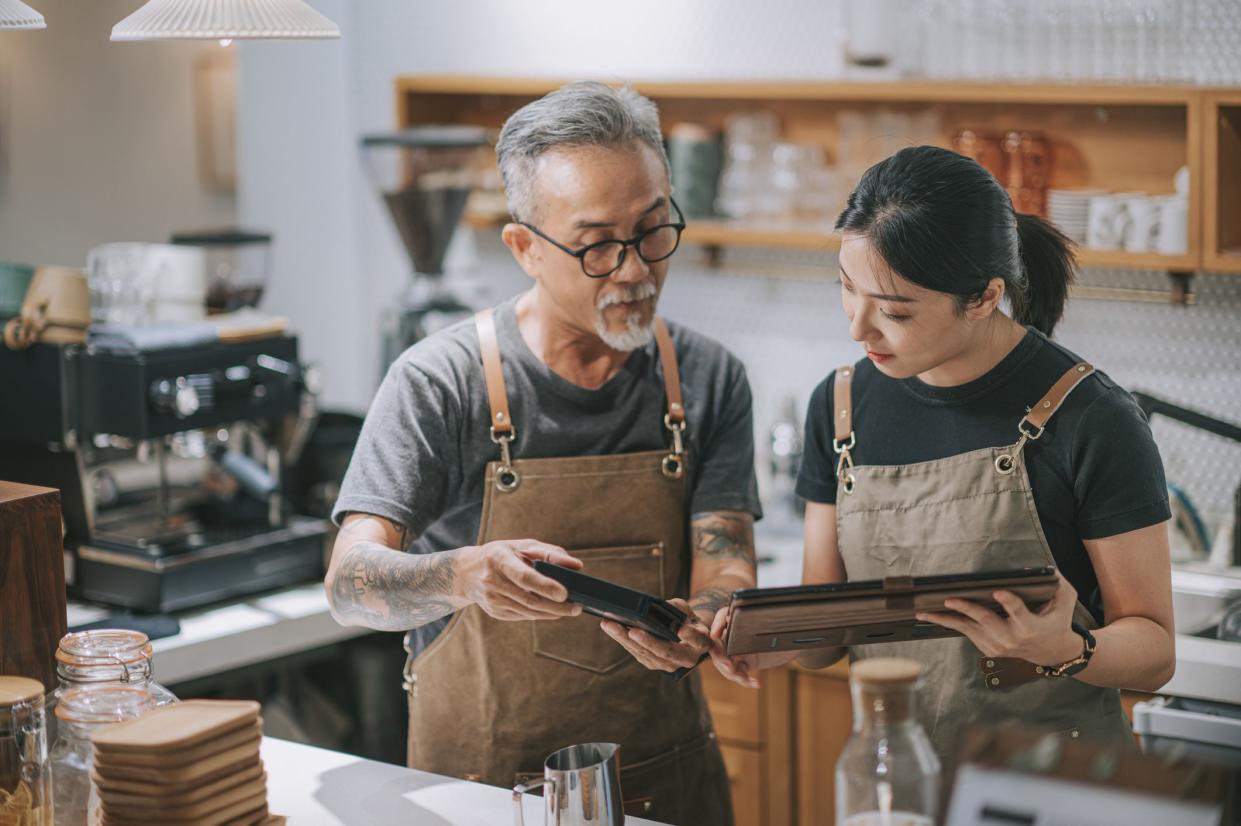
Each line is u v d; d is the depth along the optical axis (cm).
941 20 323
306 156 438
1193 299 316
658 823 185
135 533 321
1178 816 126
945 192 176
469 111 405
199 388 305
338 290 442
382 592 198
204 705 172
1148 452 187
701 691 232
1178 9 304
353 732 333
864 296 182
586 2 389
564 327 213
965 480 195
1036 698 197
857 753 144
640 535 220
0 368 312
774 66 364
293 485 348
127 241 424
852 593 167
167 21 189
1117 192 317
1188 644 227
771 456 355
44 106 402
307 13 196
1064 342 335
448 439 215
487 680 219
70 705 169
